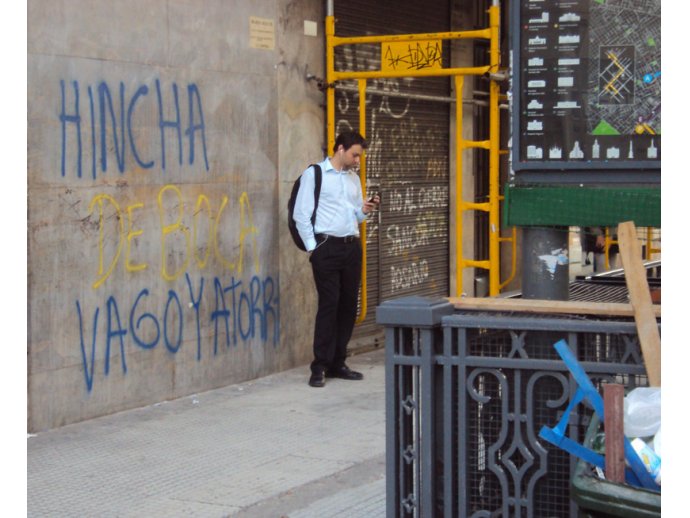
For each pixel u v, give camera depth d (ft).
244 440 22.13
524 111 14.88
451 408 13.34
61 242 22.26
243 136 27.37
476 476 13.53
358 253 27.63
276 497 18.38
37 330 21.89
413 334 13.50
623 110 14.51
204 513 17.48
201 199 26.07
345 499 18.28
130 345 24.16
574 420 12.83
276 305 28.81
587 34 14.56
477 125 40.52
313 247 26.89
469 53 39.29
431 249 37.45
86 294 22.93
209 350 26.53
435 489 13.56
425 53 28.76
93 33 22.94
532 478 13.07
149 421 23.48
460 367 13.25
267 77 28.19
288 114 29.07
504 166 41.19
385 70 29.25
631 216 14.48
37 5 21.62
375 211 33.86
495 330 13.33
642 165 14.47
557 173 14.83
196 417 23.98
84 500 18.15
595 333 12.77
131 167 23.97
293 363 29.66
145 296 24.49
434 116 37.22
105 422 23.22
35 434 22.07
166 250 25.04
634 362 12.64
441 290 38.24
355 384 27.86
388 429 13.62
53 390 22.38
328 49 30.01
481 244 41.01
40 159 21.74
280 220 28.84
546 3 14.66
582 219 14.66
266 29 28.09
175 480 19.34
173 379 25.48
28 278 21.61
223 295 26.89
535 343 13.08
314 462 20.61
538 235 14.97
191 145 25.68
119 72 23.62
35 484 19.02
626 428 11.14
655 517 9.79
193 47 25.70
